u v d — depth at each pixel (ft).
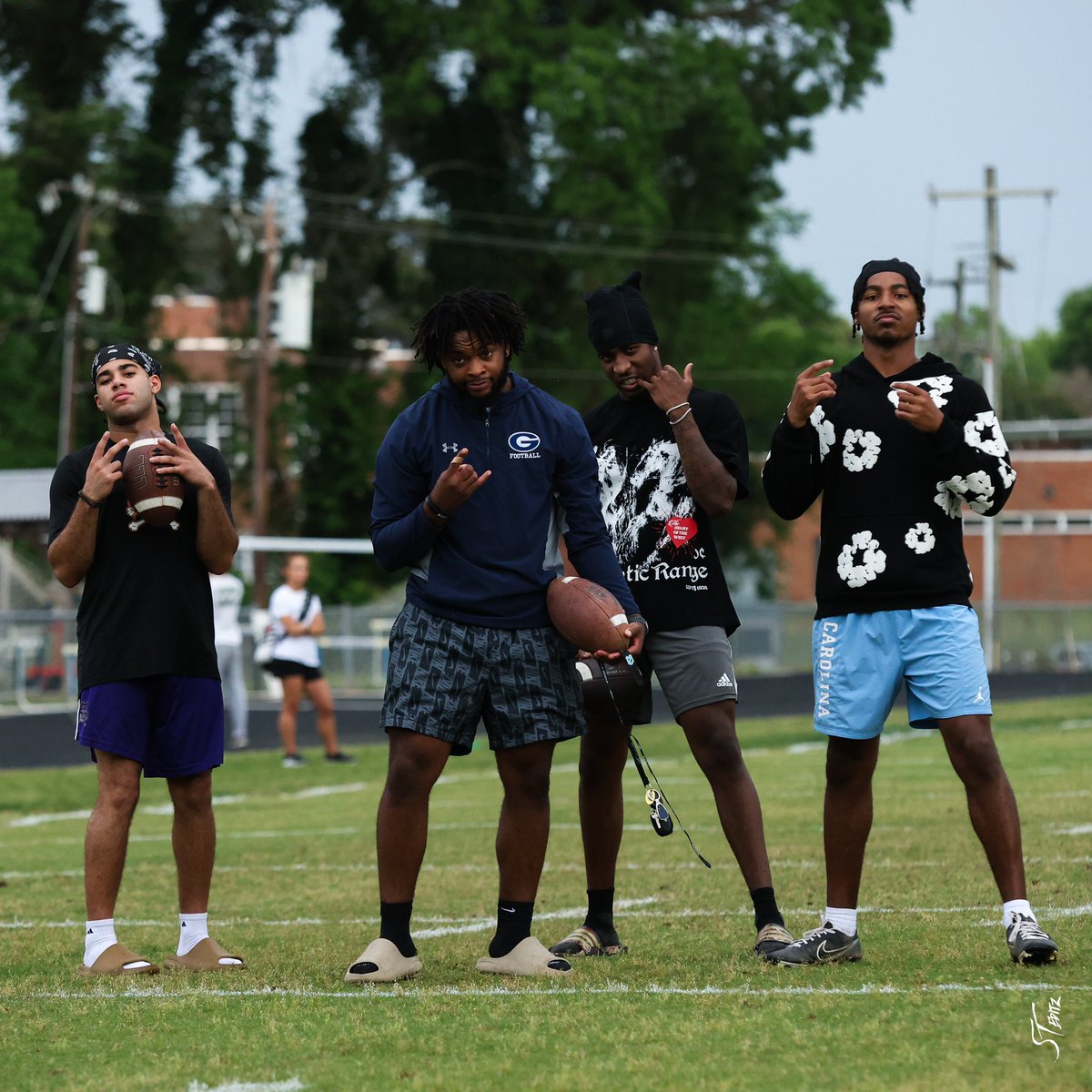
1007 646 428.15
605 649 57.21
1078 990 49.21
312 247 432.66
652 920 70.44
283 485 445.78
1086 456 546.67
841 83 400.67
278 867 96.78
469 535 58.08
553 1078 41.60
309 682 181.16
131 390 63.87
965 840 95.91
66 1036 48.47
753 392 470.80
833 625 58.54
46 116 419.54
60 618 307.78
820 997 50.03
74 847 113.50
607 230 393.09
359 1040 46.55
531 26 392.27
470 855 99.14
